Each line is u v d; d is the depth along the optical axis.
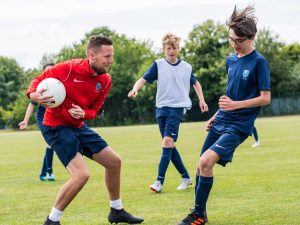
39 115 9.65
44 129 6.09
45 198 8.59
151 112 66.62
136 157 15.05
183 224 5.94
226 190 8.48
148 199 8.01
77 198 8.30
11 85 96.06
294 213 6.57
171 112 8.74
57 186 10.01
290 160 12.58
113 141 23.33
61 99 5.90
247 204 7.25
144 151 17.19
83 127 6.18
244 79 6.08
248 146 17.16
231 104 5.96
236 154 14.56
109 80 6.23
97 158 6.16
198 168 6.19
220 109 6.31
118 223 6.46
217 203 7.42
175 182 9.77
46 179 10.94
